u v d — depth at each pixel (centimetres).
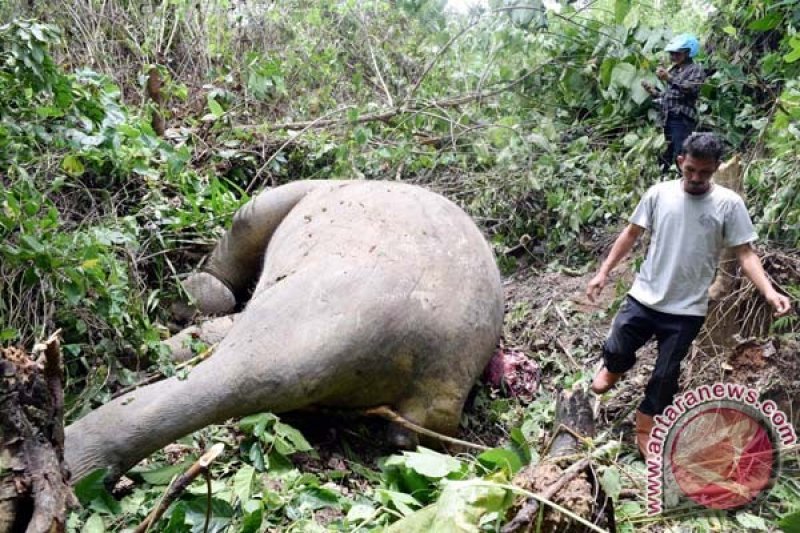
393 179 697
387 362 404
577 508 269
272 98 801
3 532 252
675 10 991
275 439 373
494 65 818
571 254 643
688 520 353
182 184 572
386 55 874
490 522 275
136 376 420
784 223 508
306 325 395
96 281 399
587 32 786
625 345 422
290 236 485
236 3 854
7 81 439
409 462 339
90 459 346
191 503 317
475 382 457
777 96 637
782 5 657
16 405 258
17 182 437
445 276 432
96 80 496
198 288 539
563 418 352
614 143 719
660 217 409
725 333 453
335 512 346
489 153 689
